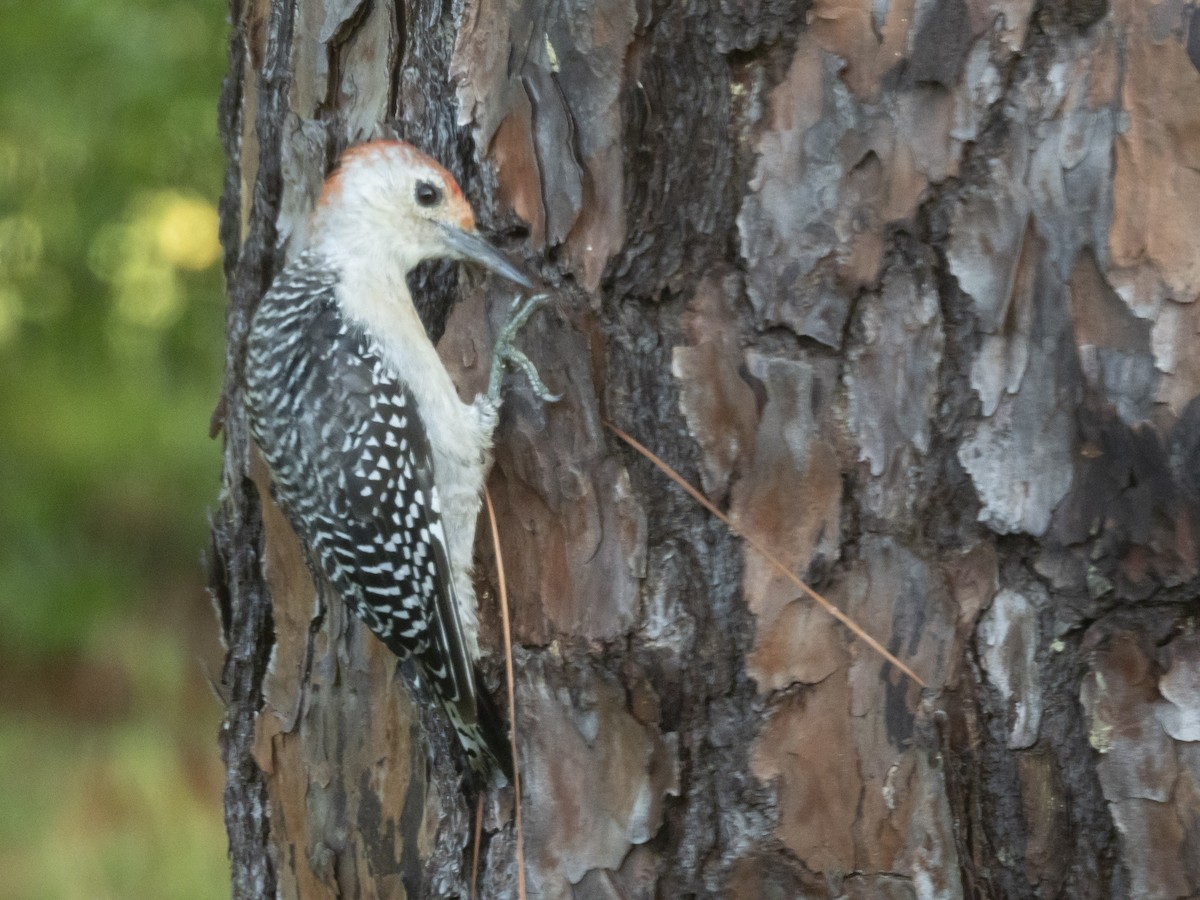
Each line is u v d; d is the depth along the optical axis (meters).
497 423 6.05
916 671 5.70
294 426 6.57
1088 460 5.52
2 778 13.71
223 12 13.02
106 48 12.78
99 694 15.52
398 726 6.63
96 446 15.34
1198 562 5.43
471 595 6.29
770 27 5.55
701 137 5.68
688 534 5.83
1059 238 5.46
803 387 5.68
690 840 5.91
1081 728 5.62
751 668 5.80
